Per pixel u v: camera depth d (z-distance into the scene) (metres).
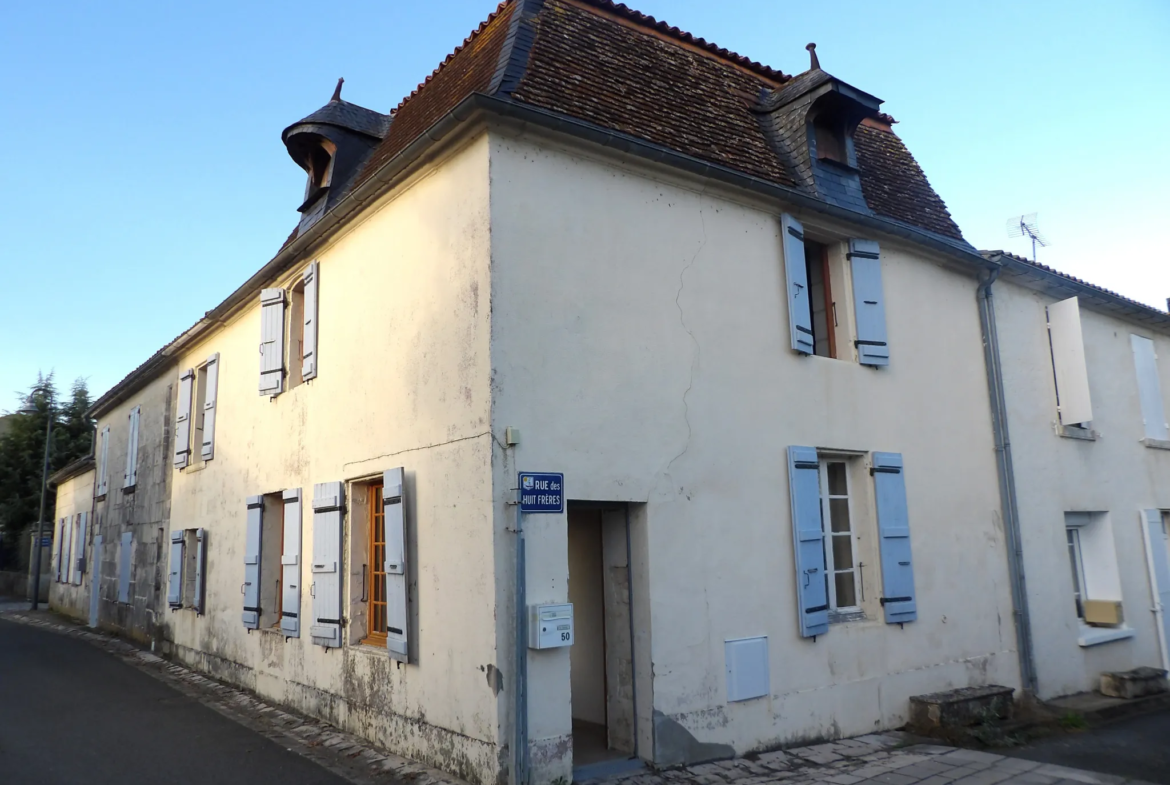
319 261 8.82
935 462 8.97
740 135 8.54
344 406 8.07
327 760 6.77
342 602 7.81
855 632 7.77
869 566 8.20
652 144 6.90
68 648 14.41
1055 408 10.62
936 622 8.51
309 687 8.31
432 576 6.45
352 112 10.27
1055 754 7.34
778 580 7.30
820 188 8.55
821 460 8.29
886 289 9.00
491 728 5.64
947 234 9.95
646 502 6.60
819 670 7.41
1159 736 8.12
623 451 6.54
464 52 8.98
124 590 15.72
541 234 6.41
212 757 6.92
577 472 6.26
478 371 6.10
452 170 6.67
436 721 6.26
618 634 6.71
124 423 17.28
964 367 9.59
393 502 6.89
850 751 7.06
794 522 7.46
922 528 8.66
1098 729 8.48
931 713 7.81
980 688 8.47
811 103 8.80
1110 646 10.38
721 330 7.38
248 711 8.81
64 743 7.43
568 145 6.66
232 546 10.64
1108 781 6.40
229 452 10.98
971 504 9.22
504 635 5.73
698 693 6.60
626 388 6.66
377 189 7.44
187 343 12.74
